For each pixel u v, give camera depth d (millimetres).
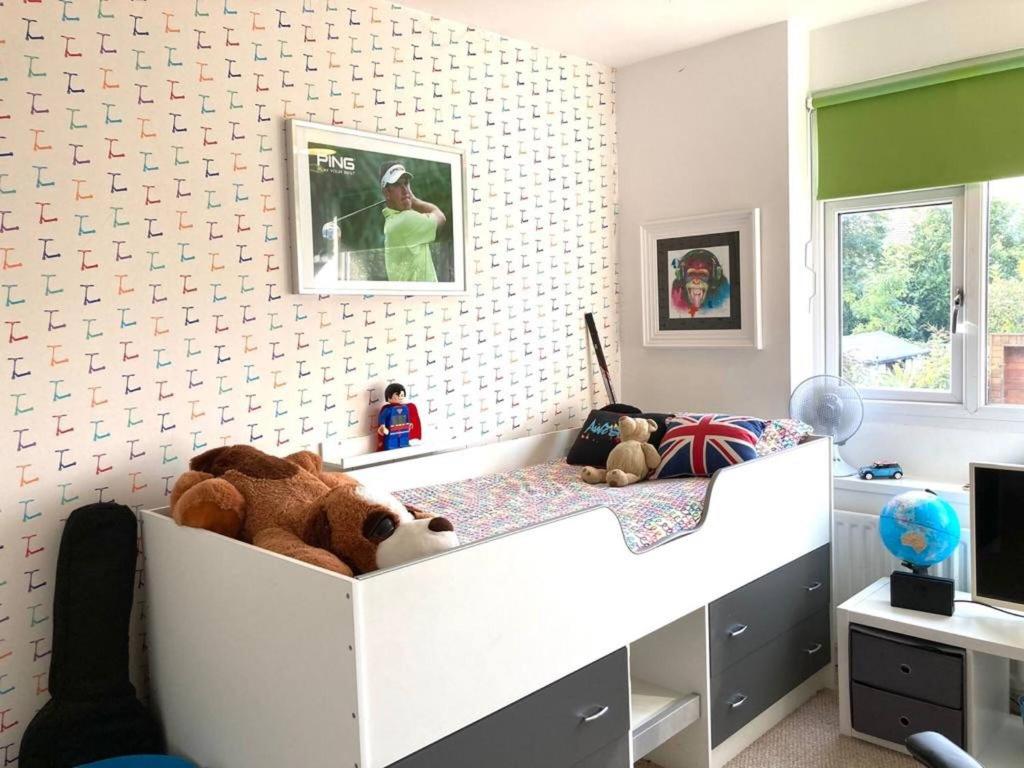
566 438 3439
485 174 3113
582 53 3447
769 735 2682
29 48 1948
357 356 2695
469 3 2807
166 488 2238
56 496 2035
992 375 2973
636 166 3654
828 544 3021
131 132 2133
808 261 3318
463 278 2998
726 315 3391
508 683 1758
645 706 2324
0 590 1956
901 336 3191
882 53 3088
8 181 1929
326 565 1590
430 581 1572
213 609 1833
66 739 1929
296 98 2494
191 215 2262
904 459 3180
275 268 2463
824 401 3068
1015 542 2393
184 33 2227
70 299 2041
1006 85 2809
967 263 2971
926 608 2535
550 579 1857
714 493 2410
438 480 2879
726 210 3369
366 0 2678
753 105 3254
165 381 2227
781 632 2748
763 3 2943
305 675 1569
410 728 1545
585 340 3590
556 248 3430
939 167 2971
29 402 1983
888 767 2447
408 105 2824
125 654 2053
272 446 2475
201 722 1922
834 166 3240
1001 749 2434
